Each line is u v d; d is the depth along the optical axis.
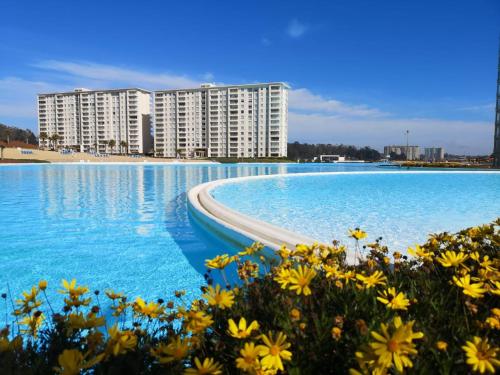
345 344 1.11
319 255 1.90
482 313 1.34
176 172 29.23
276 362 0.95
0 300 3.71
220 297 1.30
